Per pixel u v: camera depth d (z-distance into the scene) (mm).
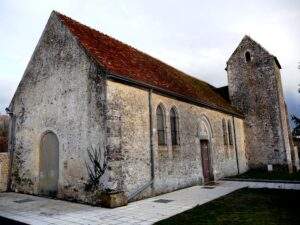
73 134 12336
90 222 8500
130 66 14141
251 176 20703
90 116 11719
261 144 24656
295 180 17234
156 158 13422
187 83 20797
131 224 8195
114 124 11281
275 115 24328
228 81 26984
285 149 23609
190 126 16922
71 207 10703
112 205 10391
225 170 20531
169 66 22656
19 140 15414
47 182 13359
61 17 14219
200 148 17797
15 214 9766
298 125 21188
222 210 9672
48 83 14055
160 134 14383
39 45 14945
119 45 16797
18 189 14891
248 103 25719
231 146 22391
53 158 13242
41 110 14234
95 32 15789
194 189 14922
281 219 8250
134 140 12242
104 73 11430
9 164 15547
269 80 24969
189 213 9320
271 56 25141
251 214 8977
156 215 9234
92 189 11164
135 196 11812
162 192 13523
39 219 9016
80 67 12508
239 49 26797
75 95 12539
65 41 13477
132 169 11891
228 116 22844
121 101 11883
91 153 11438
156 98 14219
